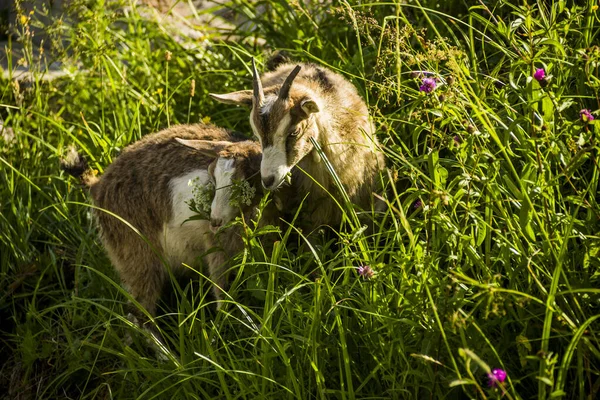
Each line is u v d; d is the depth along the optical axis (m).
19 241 8.78
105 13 11.23
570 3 7.83
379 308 5.56
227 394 5.64
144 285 8.08
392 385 5.37
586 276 5.29
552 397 4.42
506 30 6.39
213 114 9.72
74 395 7.54
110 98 10.06
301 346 5.84
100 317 7.30
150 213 7.93
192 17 12.59
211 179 7.34
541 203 5.84
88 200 8.62
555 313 4.84
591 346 4.65
